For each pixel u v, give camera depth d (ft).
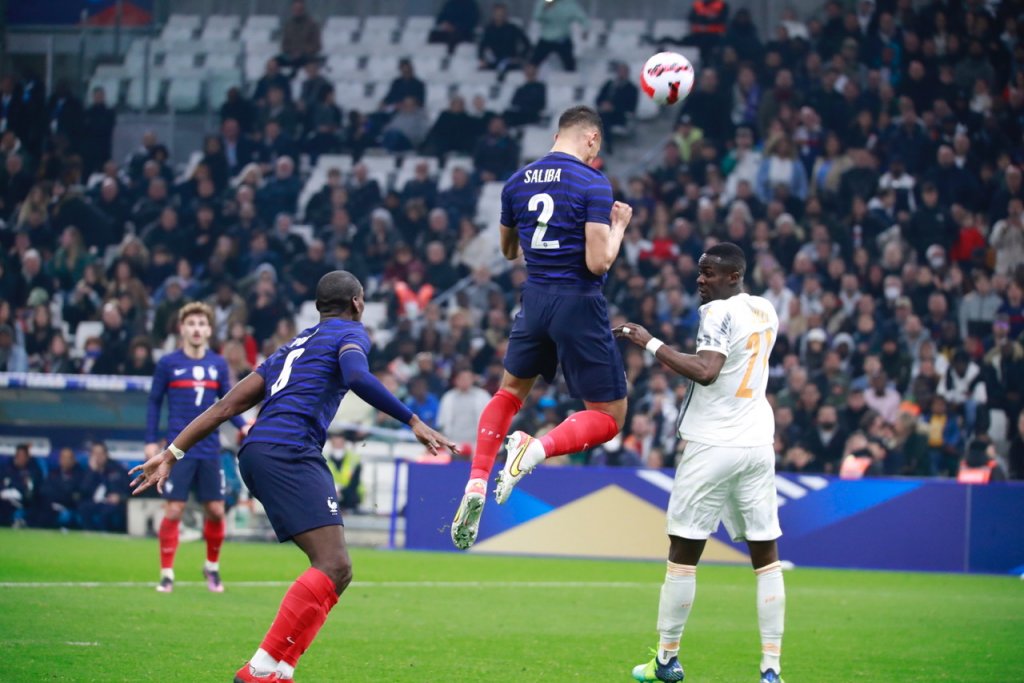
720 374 78.02
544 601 126.11
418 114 290.97
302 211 280.31
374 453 201.57
